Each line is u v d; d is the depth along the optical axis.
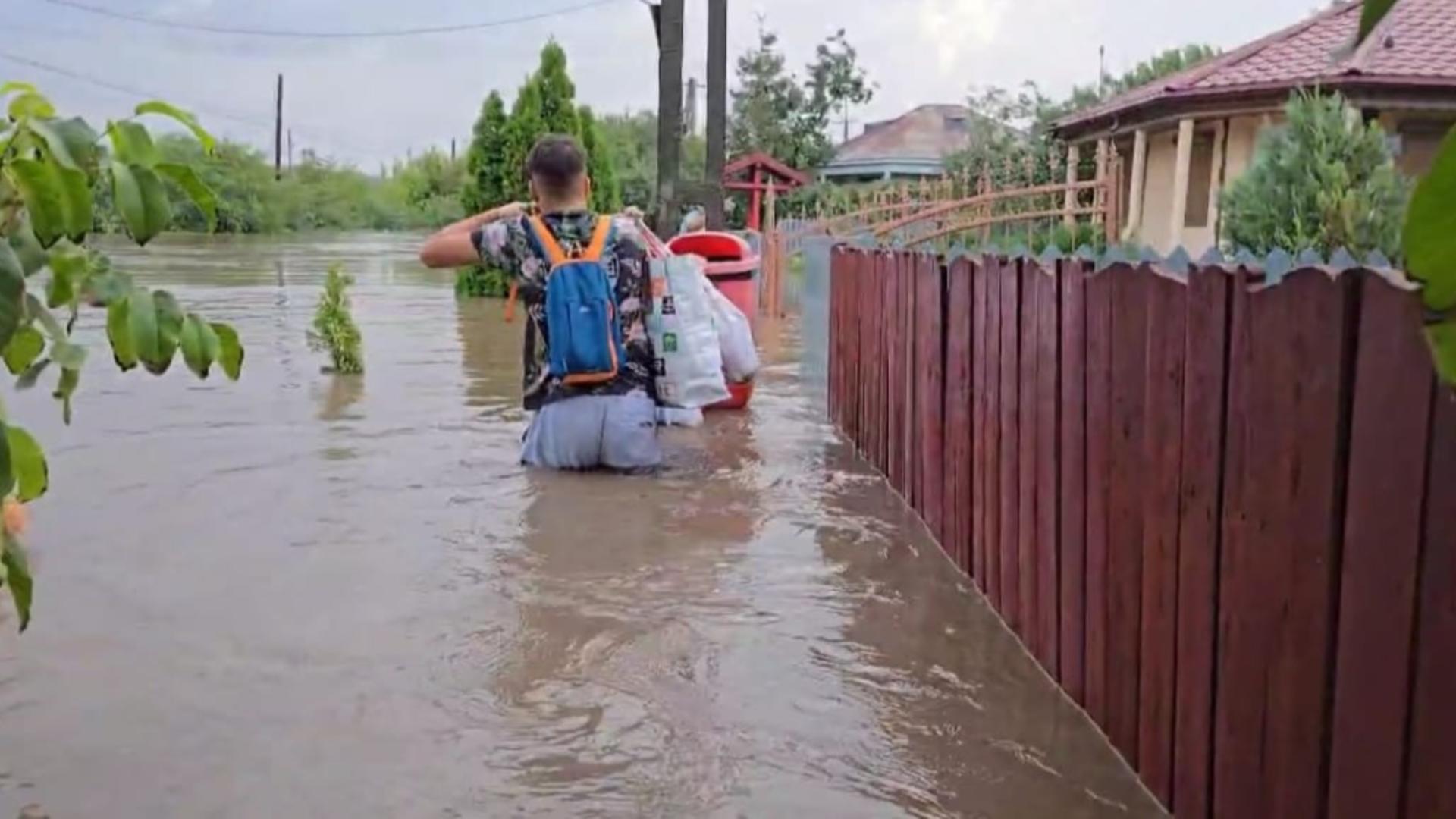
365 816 2.57
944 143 41.44
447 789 2.69
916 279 5.08
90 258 1.76
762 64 37.62
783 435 6.82
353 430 6.66
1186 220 16.25
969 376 4.22
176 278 19.56
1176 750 2.56
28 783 2.68
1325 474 1.98
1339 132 8.36
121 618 3.67
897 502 5.28
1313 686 2.03
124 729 2.95
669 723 3.04
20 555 1.83
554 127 19.34
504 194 19.25
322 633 3.58
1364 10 1.00
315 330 10.42
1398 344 1.79
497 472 5.65
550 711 3.09
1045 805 2.66
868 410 6.20
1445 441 1.69
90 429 6.59
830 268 7.71
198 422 6.85
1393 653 1.81
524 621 3.71
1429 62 12.70
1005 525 3.78
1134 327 2.79
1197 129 15.93
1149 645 2.71
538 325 5.76
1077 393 3.17
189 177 1.68
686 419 6.90
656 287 6.45
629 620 3.74
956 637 3.66
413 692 3.19
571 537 4.61
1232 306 2.31
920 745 2.94
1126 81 27.88
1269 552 2.17
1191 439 2.48
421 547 4.45
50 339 1.77
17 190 1.53
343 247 33.16
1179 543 2.54
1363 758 1.89
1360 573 1.89
